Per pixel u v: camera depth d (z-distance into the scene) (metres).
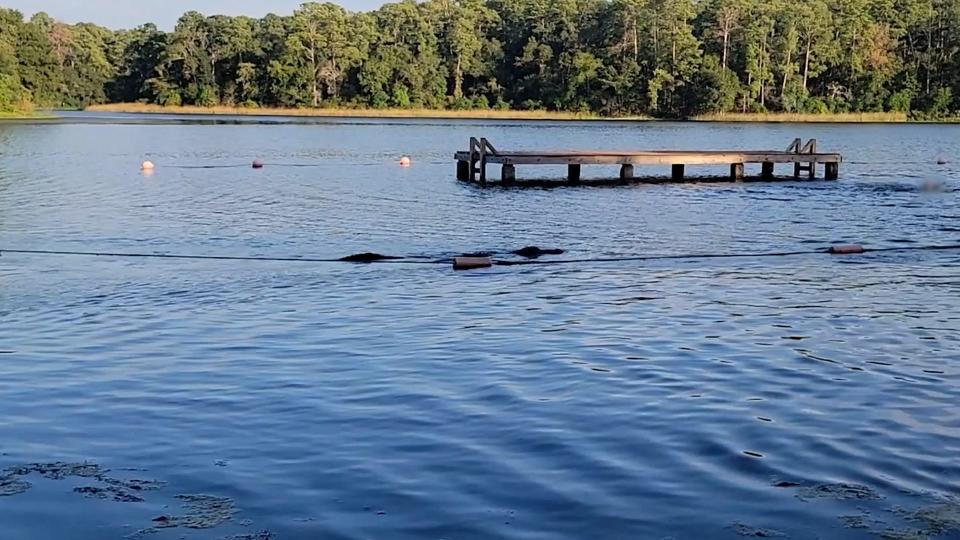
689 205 26.02
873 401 8.45
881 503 6.29
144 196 26.86
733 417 8.02
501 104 115.88
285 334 11.17
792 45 105.25
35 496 6.50
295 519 6.11
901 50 108.62
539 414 8.13
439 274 15.36
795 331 11.15
